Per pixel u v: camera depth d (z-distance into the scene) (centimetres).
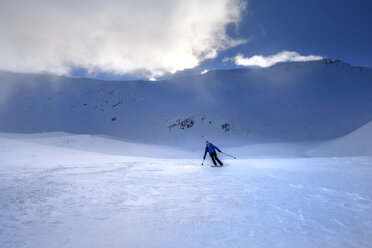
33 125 10006
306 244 297
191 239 323
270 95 11350
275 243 302
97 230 359
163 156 3641
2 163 1348
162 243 313
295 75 13462
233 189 628
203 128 8900
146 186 689
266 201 500
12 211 451
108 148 3897
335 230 336
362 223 358
